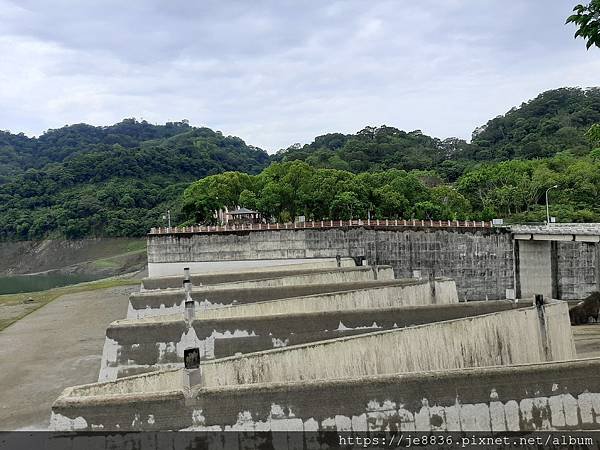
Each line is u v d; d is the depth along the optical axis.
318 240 65.44
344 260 53.06
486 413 16.39
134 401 15.13
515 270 66.62
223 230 65.88
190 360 16.06
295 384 15.84
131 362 23.17
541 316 25.22
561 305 26.11
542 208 92.81
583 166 96.81
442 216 82.44
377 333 21.11
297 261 65.31
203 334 23.70
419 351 21.78
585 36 12.07
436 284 32.53
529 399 16.70
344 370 20.36
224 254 65.81
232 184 86.50
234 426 15.35
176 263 66.12
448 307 25.48
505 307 26.09
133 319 26.61
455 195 90.38
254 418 15.44
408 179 89.25
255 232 65.69
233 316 26.73
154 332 23.69
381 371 20.97
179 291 33.03
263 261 65.56
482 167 114.25
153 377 18.03
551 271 67.38
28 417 27.52
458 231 66.62
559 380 16.98
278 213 82.25
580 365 17.25
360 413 15.84
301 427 15.56
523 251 66.81
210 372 18.41
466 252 66.69
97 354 39.97
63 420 14.87
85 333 47.56
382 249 65.88
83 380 33.84
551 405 16.78
